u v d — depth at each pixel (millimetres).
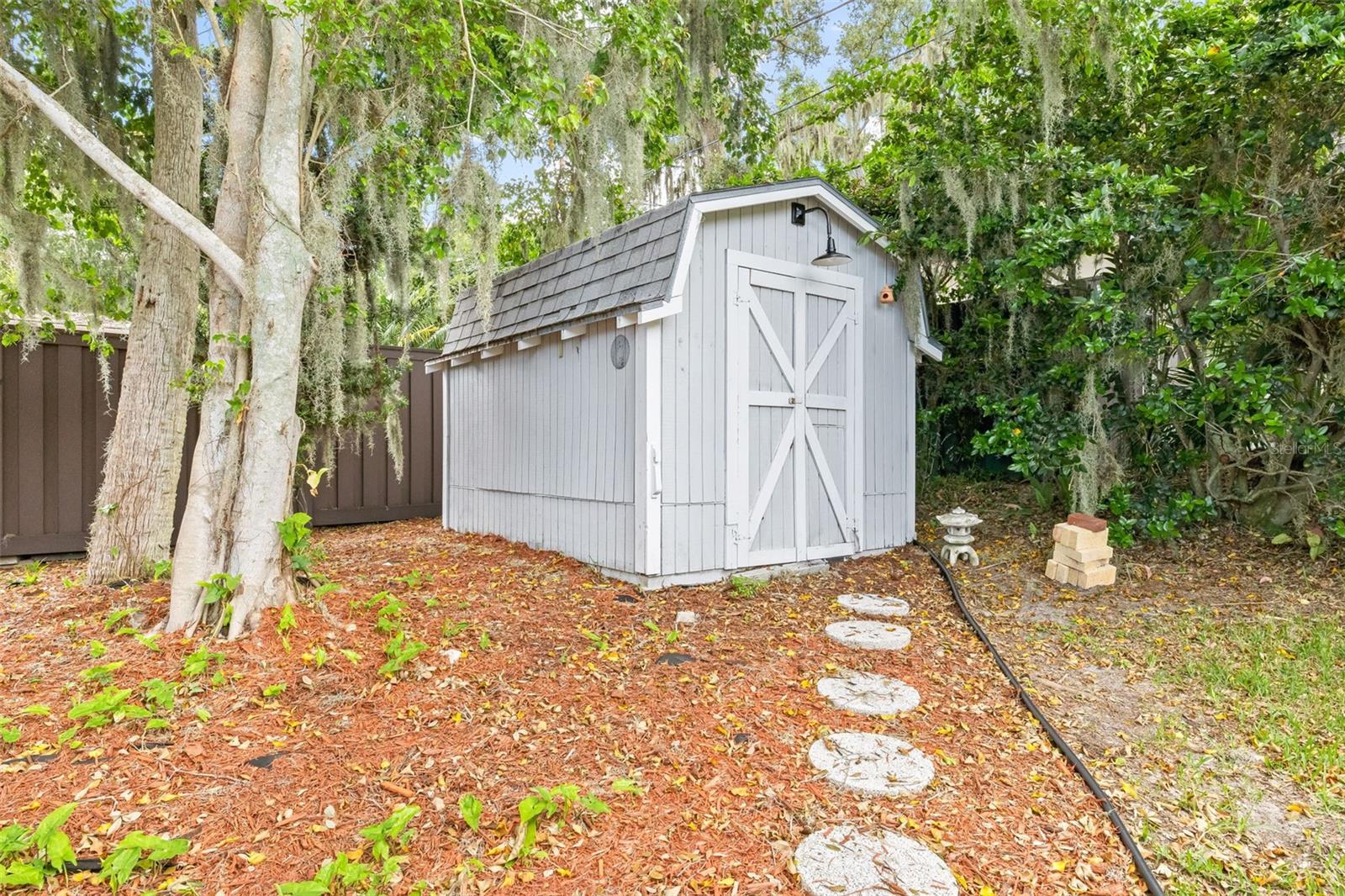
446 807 2123
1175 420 5238
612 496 4805
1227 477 5609
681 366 4562
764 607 4297
